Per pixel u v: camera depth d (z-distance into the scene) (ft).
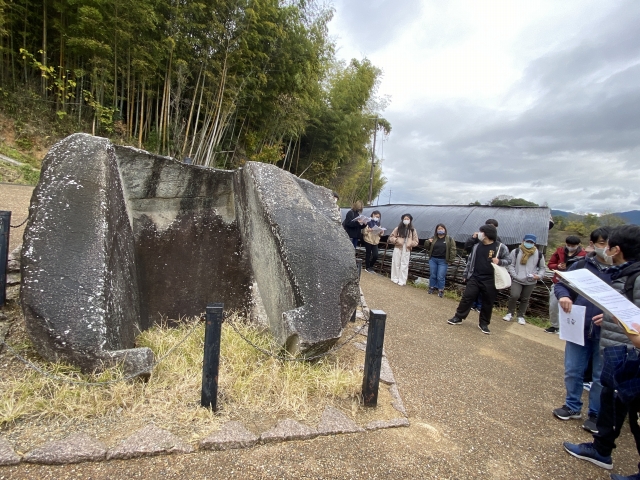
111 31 33.17
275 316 11.52
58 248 8.82
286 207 12.17
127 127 38.52
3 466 5.95
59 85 35.19
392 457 7.41
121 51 34.58
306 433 7.59
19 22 36.50
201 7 33.94
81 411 7.26
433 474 7.14
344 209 47.70
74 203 9.43
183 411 7.72
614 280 8.58
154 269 12.32
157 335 10.71
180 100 39.65
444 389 11.12
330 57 51.65
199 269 12.96
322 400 8.91
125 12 32.71
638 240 8.43
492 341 16.63
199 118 42.19
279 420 7.91
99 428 7.00
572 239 18.78
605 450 7.97
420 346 14.65
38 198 9.30
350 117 58.13
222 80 37.76
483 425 9.30
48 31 37.45
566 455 8.43
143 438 6.79
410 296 23.77
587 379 12.02
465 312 18.07
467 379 12.12
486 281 17.28
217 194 14.15
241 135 46.60
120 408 7.58
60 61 36.52
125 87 39.70
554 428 9.63
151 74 36.17
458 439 8.50
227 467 6.54
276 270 11.41
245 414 7.99
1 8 32.55
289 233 11.42
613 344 8.02
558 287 10.14
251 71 38.96
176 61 35.63
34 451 6.19
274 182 12.85
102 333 8.34
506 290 24.68
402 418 8.77
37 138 37.06
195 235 13.32
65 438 6.60
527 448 8.55
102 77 35.50
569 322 9.65
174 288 12.43
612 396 7.74
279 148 48.96
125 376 8.15
